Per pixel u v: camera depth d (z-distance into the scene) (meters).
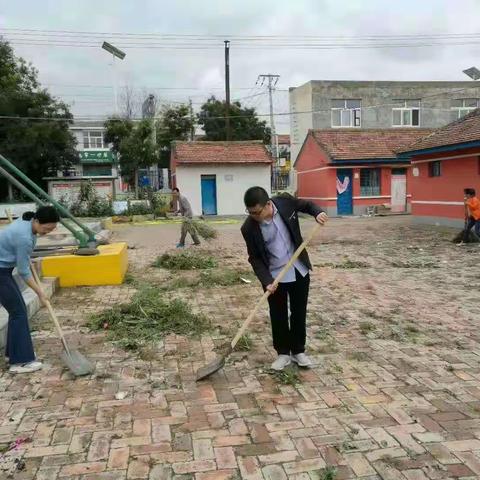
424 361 4.61
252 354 4.88
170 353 4.96
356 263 10.22
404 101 33.22
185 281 8.44
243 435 3.36
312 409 3.71
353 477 2.88
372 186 25.28
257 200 3.95
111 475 2.95
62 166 32.28
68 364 4.50
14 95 28.91
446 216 16.80
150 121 32.03
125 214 26.53
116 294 7.64
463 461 3.00
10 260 4.41
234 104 44.69
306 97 32.97
